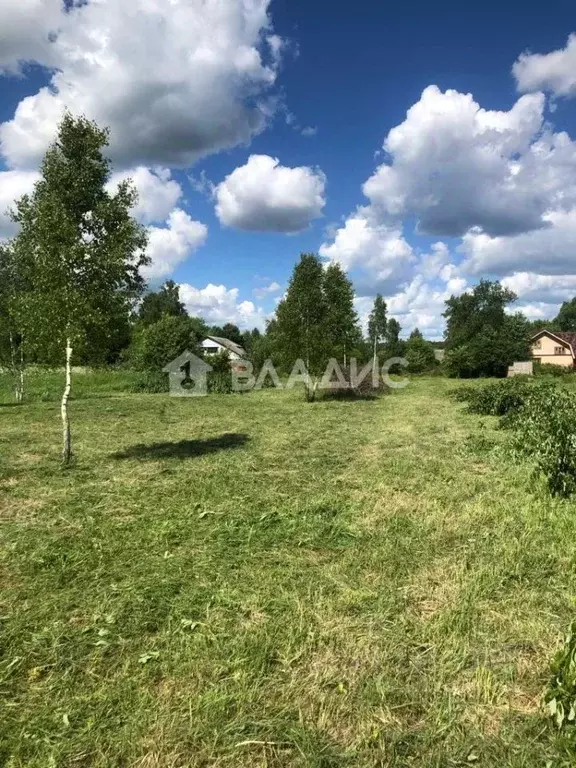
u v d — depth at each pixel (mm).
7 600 3965
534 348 51531
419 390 25844
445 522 5605
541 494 6461
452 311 58656
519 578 4211
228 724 2615
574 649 2684
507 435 11188
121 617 3689
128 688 2918
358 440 11031
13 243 8164
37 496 6762
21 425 13328
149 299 65125
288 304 19828
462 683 2951
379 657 3164
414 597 3936
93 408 17266
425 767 2371
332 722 2643
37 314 7824
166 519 5805
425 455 9344
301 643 3316
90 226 8180
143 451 9820
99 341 8398
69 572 4434
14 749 2502
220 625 3557
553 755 2432
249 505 6324
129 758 2441
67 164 7977
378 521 5707
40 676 3074
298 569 4457
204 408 17641
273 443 10656
